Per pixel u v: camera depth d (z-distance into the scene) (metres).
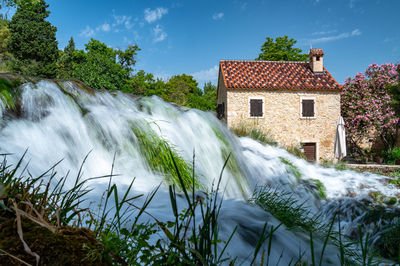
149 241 1.86
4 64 34.50
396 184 6.93
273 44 33.06
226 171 5.77
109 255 1.11
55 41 34.69
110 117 5.27
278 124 17.70
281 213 3.75
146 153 4.70
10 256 0.94
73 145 4.50
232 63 20.47
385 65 19.61
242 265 2.18
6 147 3.67
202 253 1.17
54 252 1.02
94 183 3.68
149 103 7.38
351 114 19.98
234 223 2.91
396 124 19.02
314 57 19.39
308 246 2.96
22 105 4.86
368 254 3.26
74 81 6.62
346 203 5.46
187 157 5.36
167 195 3.66
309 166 8.91
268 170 7.08
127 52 36.25
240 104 17.62
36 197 1.36
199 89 50.75
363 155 19.81
